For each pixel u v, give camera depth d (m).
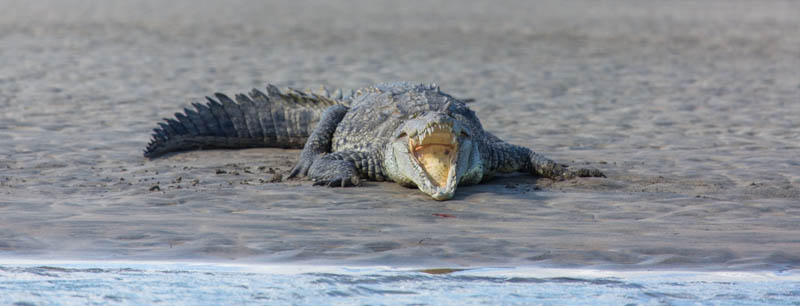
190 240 24.42
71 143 42.00
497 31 127.12
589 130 49.28
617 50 100.94
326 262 22.56
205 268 21.89
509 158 36.22
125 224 26.12
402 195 32.00
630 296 19.94
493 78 74.62
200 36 110.88
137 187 32.47
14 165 36.50
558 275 21.62
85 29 117.06
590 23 147.12
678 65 85.94
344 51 95.12
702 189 33.19
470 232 25.86
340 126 38.88
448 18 155.25
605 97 63.53
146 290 19.98
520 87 68.94
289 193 31.69
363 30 124.81
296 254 23.25
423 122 31.41
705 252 23.67
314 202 30.34
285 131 43.12
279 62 84.31
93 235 24.78
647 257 23.27
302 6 188.75
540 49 101.19
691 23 148.12
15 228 25.39
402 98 38.03
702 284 20.92
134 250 23.41
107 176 34.69
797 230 26.61
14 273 21.17
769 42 112.12
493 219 28.02
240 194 31.33
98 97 59.28
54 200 29.83
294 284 20.56
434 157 33.28
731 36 121.19
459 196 31.94
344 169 34.09
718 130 49.31
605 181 34.53
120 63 80.62
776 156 40.78
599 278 21.41
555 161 39.62
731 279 21.41
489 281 21.05
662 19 158.62
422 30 126.75
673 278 21.47
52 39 102.00
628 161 39.62
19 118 49.41
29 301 19.09
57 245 23.78
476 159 33.69
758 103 60.47
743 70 81.69
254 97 44.09
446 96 39.53
